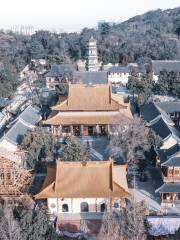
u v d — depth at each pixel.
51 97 149.00
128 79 181.38
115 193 72.94
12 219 60.44
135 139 91.19
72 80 171.62
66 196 72.94
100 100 116.31
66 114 115.44
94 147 106.94
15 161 79.06
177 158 80.06
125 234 60.81
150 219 71.19
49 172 80.88
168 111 129.12
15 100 159.88
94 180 75.25
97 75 176.50
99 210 74.81
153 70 191.88
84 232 69.94
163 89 164.50
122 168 82.69
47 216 66.81
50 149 91.81
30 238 59.84
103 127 115.25
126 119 107.56
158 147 94.00
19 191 76.38
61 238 67.88
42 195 73.31
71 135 110.56
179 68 193.00
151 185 86.44
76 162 76.94
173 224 70.62
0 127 122.12
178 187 78.12
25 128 112.38
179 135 105.75
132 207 65.06
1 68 198.38
